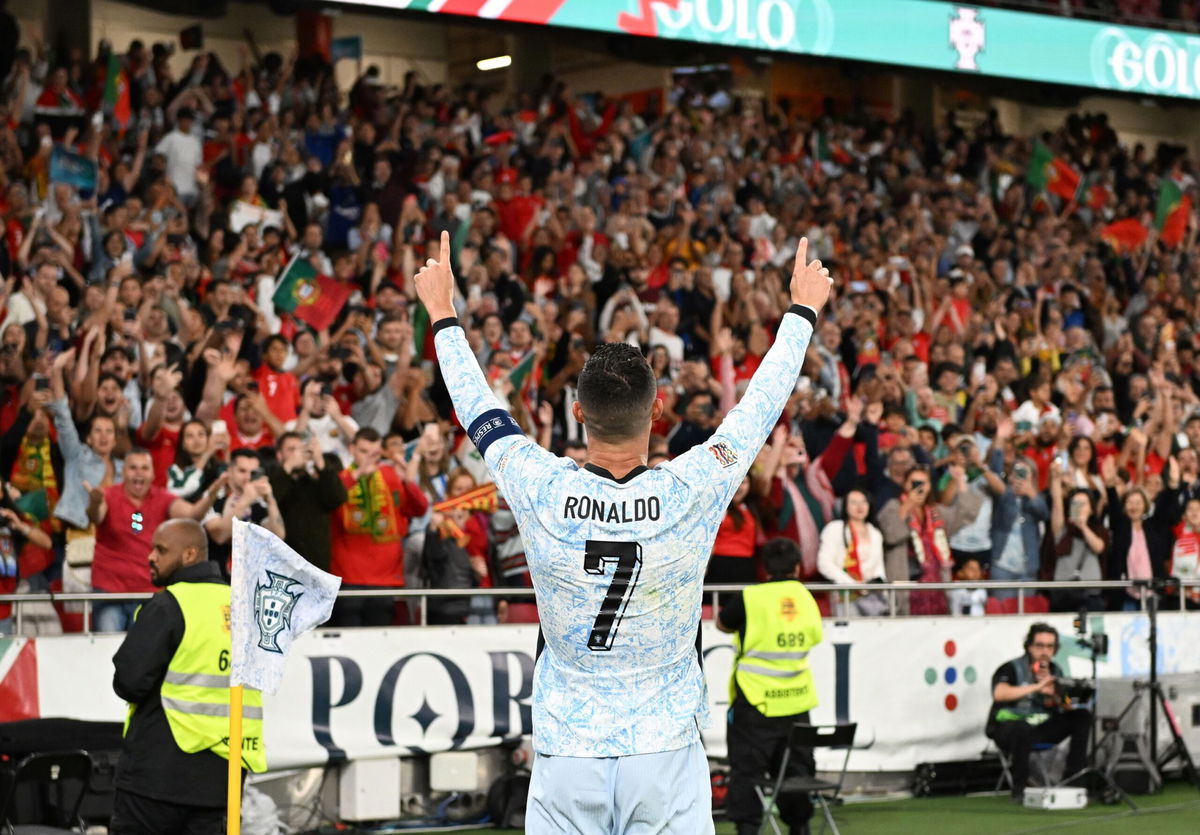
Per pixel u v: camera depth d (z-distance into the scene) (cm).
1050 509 2250
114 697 1492
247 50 3130
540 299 2405
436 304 597
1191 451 2425
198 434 1705
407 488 1731
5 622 1550
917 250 2898
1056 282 3064
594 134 3033
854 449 2136
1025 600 2133
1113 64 2794
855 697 1859
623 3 2284
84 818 1385
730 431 561
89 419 1745
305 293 2073
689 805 553
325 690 1581
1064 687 1877
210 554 1622
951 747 1919
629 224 2639
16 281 2034
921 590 1897
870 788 1912
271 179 2398
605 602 542
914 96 3762
